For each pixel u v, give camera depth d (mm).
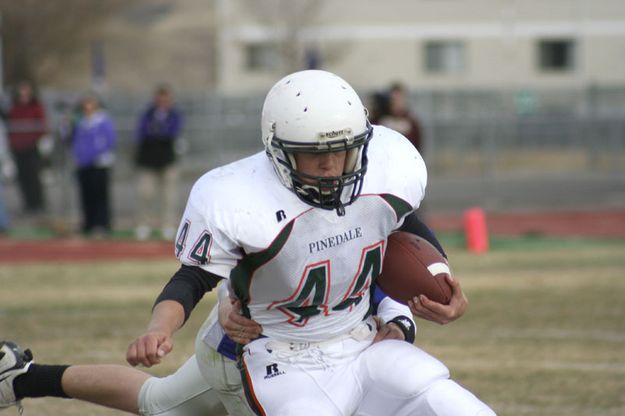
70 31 114188
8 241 49156
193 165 71938
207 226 12844
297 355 13477
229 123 72375
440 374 13203
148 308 32156
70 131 52844
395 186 13422
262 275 13117
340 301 13516
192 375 14938
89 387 15484
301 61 105562
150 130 48875
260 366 13500
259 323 13688
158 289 35750
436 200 65688
